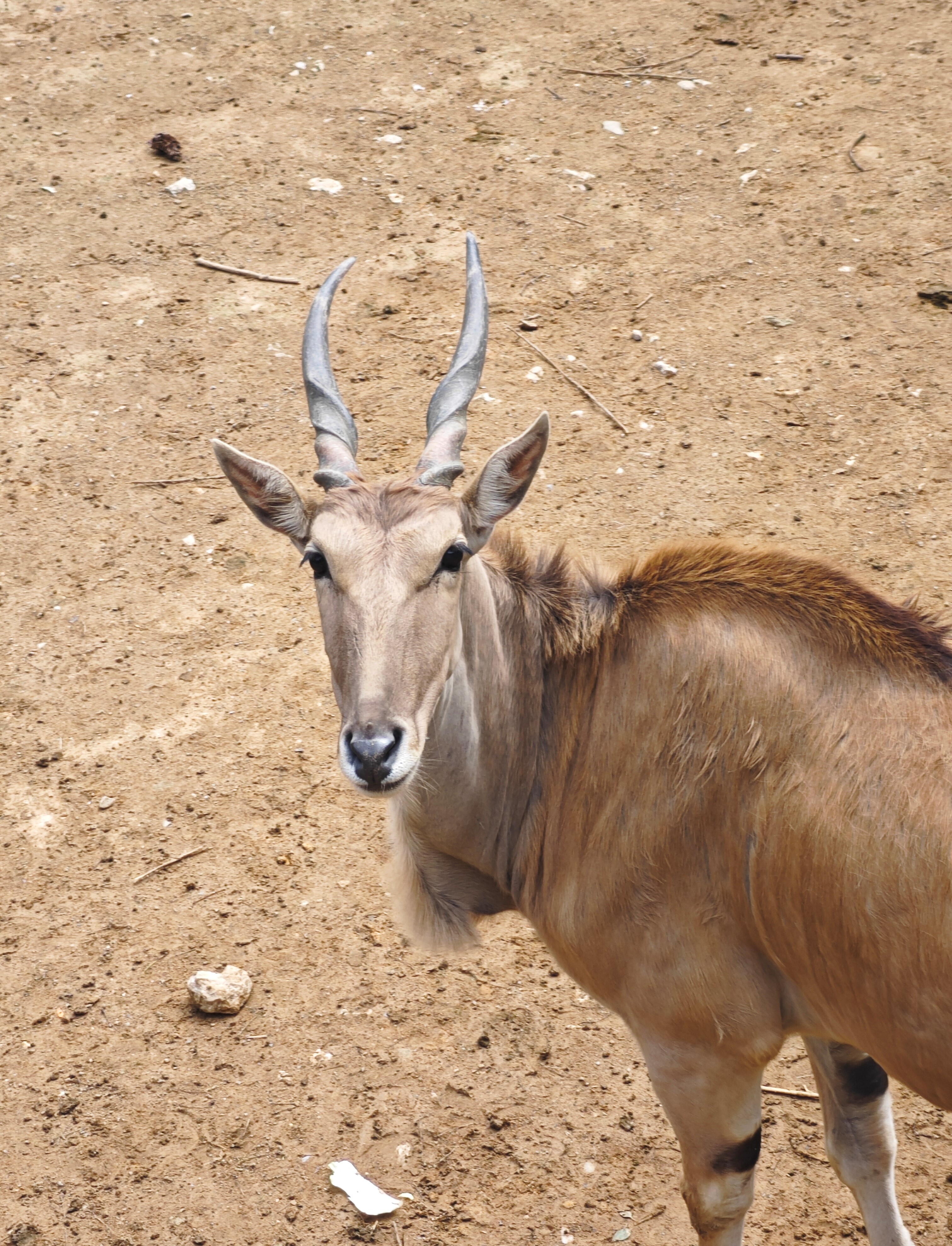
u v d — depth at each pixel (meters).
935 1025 7.59
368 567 8.40
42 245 22.00
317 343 10.21
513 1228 10.47
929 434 17.67
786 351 19.23
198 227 22.28
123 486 17.83
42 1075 11.63
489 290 20.75
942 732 7.80
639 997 8.73
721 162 23.02
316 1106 11.37
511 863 9.47
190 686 15.30
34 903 13.12
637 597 8.97
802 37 26.06
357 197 22.84
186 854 13.55
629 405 18.55
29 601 16.31
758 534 16.38
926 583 15.55
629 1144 11.05
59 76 26.05
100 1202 10.70
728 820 8.21
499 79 25.64
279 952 12.65
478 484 8.93
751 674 8.27
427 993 12.28
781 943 8.13
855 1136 9.38
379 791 8.03
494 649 9.04
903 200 21.69
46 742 14.72
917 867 7.52
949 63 24.73
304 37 27.06
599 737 8.83
